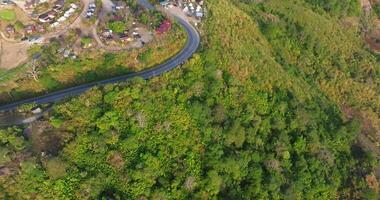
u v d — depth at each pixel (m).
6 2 170.00
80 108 135.25
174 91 147.00
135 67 154.38
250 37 186.62
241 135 146.00
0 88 146.25
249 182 143.88
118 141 132.12
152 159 131.75
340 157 172.00
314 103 183.38
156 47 158.88
